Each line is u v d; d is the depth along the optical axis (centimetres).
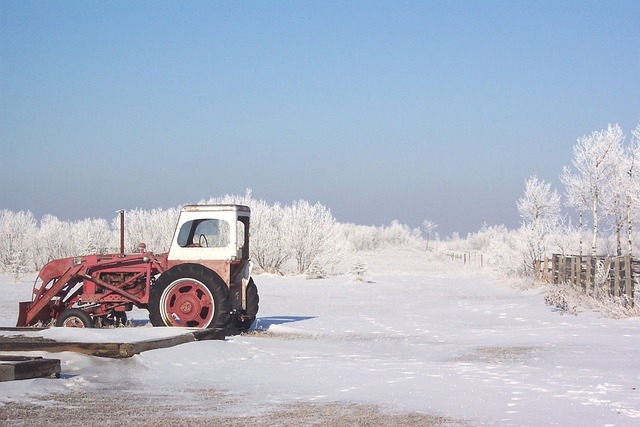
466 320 2122
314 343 1586
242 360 1306
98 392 1000
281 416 857
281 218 4709
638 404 901
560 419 823
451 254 7944
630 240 3272
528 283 3438
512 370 1200
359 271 4025
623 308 2064
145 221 4747
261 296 3020
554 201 4303
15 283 3734
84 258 1769
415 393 993
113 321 1778
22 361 1068
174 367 1205
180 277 1652
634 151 3262
